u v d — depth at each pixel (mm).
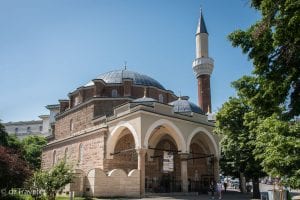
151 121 27141
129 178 24859
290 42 8055
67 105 43188
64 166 20750
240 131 25375
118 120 29078
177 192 28438
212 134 33000
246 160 25078
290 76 8570
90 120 35312
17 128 85812
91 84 39281
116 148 30562
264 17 8547
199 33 49688
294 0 7512
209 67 47875
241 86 10438
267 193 17828
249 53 9227
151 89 38625
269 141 11617
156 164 32781
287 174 10547
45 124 75750
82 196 23797
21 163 18969
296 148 10125
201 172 35750
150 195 25562
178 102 33469
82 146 32938
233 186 47188
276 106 9789
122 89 37469
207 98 46719
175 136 29344
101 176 23562
